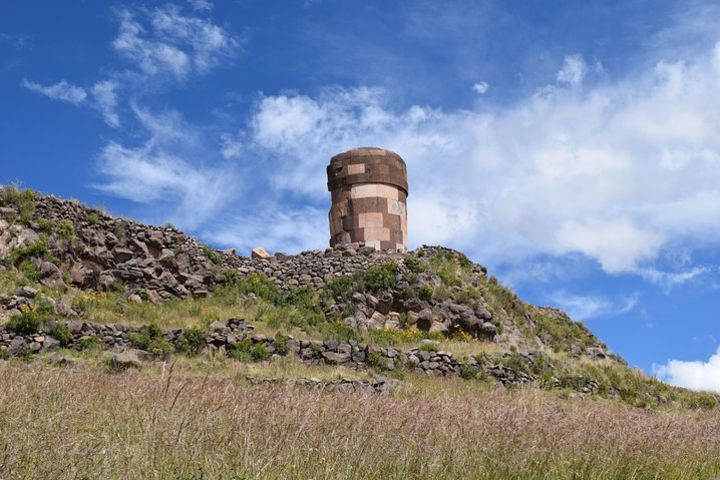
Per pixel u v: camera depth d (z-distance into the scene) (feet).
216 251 93.56
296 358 67.46
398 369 69.82
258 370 59.77
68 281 74.38
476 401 42.29
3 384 27.78
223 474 18.65
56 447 18.34
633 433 29.53
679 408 75.46
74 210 82.69
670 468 27.02
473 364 73.15
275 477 19.10
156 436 20.43
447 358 72.79
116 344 61.16
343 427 23.80
